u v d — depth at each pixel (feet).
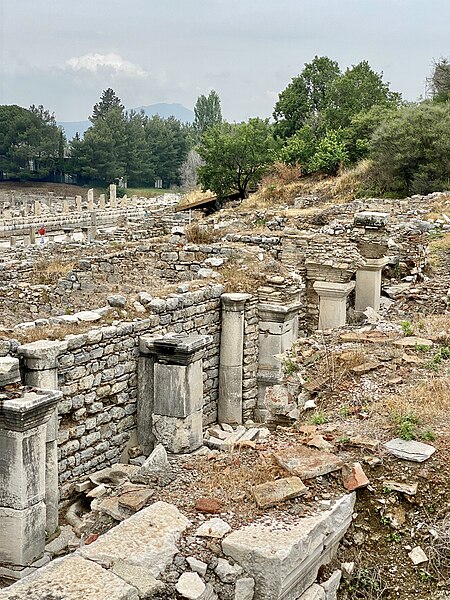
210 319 44.65
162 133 357.41
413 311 49.83
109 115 330.95
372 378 32.53
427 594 19.57
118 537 18.69
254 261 51.93
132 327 37.22
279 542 18.26
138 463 37.58
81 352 33.99
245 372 46.60
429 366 33.37
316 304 56.90
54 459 30.71
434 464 22.91
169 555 18.13
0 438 26.96
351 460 23.15
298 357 36.45
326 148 150.20
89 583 16.42
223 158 153.17
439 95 171.32
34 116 339.57
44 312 53.93
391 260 64.23
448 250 67.36
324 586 19.36
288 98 193.98
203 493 21.67
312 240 56.49
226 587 17.70
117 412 36.65
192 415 36.42
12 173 331.98
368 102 183.52
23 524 26.96
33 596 15.93
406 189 127.44
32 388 28.37
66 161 338.54
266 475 22.36
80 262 56.03
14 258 67.10
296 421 30.81
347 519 20.98
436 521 21.18
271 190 142.92
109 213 172.86
